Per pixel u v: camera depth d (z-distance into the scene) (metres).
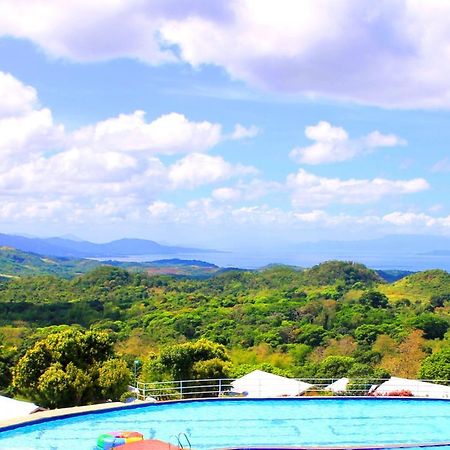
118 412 24.72
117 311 128.75
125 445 17.72
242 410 25.67
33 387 32.25
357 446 21.61
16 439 21.25
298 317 106.31
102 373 31.89
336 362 58.09
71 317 122.00
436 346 75.00
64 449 20.39
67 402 31.14
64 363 32.72
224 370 37.66
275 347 84.56
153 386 37.19
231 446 21.42
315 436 22.75
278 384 37.47
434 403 27.33
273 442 22.00
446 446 22.05
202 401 26.67
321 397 27.55
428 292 139.12
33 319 118.62
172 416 24.56
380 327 85.81
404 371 63.97
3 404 29.11
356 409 26.27
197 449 21.05
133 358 57.75
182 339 92.88
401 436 22.97
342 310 106.81
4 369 42.28
